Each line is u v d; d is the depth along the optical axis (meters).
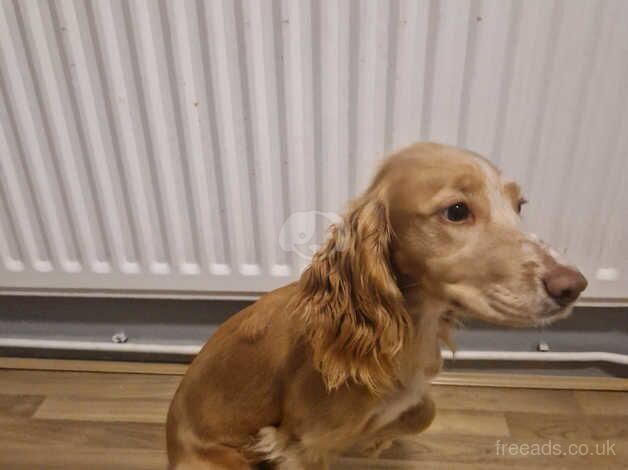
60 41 1.16
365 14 1.09
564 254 1.30
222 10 1.11
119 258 1.42
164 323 1.68
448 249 0.87
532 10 1.07
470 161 0.88
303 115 1.21
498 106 1.16
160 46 1.16
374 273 0.92
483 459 1.37
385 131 1.21
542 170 1.22
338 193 1.29
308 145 1.24
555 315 0.82
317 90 1.17
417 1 1.08
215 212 1.34
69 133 1.27
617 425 1.45
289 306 1.08
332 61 1.14
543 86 1.13
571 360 1.56
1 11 1.14
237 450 1.16
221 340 1.15
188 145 1.25
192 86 1.19
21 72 1.20
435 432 1.44
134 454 1.43
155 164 1.28
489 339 1.61
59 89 1.22
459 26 1.09
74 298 1.65
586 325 1.56
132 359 1.72
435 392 1.56
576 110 1.15
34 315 1.69
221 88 1.19
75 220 1.37
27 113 1.25
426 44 1.11
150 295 1.51
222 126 1.23
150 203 1.34
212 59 1.16
